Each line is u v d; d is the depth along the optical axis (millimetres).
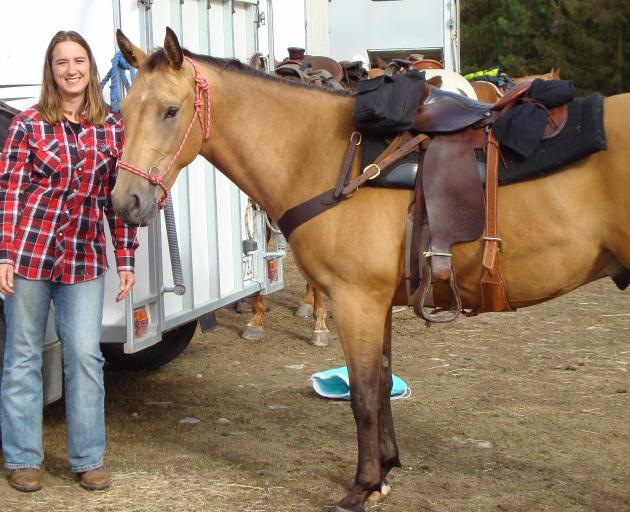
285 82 3592
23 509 3660
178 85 3355
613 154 3076
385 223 3375
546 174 3188
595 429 4613
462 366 5906
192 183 4875
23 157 3617
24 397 3764
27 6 4426
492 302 3346
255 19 5535
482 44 24500
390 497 3752
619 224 3107
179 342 5680
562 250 3199
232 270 5379
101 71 4277
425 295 3328
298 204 3502
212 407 5086
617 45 21141
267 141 3551
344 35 12984
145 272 4426
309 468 4094
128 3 4289
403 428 4637
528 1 22703
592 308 7652
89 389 3770
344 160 3434
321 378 5250
